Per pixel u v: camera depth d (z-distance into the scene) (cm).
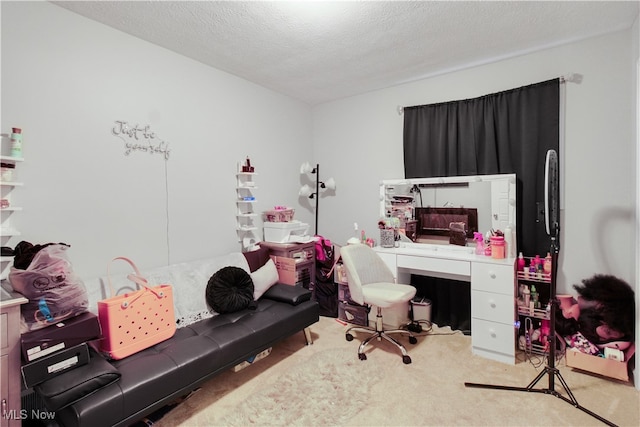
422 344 260
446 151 297
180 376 165
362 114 354
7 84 171
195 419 173
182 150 257
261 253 299
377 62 271
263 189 332
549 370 187
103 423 136
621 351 202
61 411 136
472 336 241
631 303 213
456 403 183
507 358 228
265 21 205
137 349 177
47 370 135
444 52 253
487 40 233
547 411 174
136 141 227
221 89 287
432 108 302
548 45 243
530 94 253
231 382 207
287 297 254
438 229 296
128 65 222
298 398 190
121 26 212
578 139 240
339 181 377
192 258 265
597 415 168
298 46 241
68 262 154
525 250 260
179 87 254
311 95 360
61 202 192
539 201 253
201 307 233
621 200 226
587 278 238
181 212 257
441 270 257
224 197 290
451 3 187
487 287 234
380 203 330
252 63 272
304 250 315
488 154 274
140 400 148
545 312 232
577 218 242
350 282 254
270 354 243
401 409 179
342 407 182
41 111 183
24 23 176
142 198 231
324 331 288
